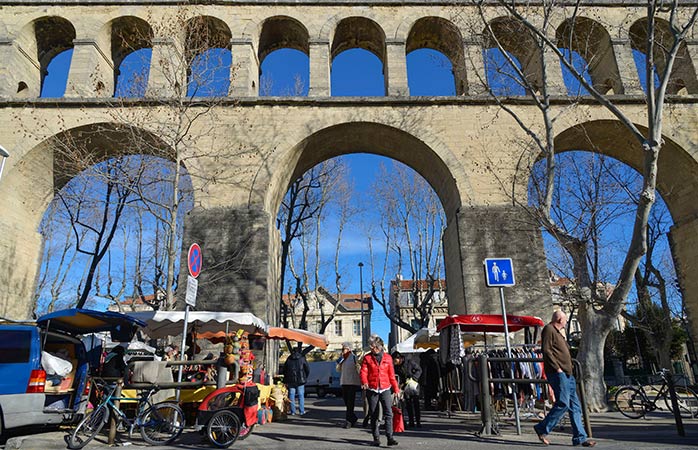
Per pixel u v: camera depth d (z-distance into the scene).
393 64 21.48
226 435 8.38
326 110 20.12
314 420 13.16
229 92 20.38
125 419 8.86
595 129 20.28
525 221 18.08
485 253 18.31
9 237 19.23
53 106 19.52
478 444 7.95
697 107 20.17
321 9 22.48
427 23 23.00
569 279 19.48
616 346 38.47
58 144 19.39
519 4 20.98
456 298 19.47
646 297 28.38
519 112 20.20
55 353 10.62
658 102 12.52
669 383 9.09
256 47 22.38
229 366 9.31
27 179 19.62
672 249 21.81
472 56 21.52
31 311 20.45
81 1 21.80
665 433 9.12
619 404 13.32
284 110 20.08
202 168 19.08
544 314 17.58
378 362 8.41
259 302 17.53
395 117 20.08
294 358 15.16
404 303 57.91
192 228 18.31
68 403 9.99
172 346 17.20
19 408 8.96
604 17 22.16
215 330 16.88
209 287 17.66
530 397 11.73
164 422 8.77
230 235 18.25
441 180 20.81
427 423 11.62
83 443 8.23
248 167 19.17
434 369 15.48
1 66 20.45
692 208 20.56
